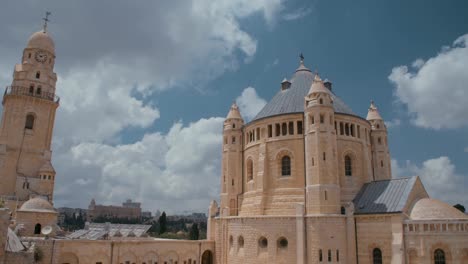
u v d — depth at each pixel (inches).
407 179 2431.1
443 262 2031.3
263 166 2738.7
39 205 2591.0
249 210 2765.7
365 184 2674.7
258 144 2869.1
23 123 3567.9
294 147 2659.9
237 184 3016.7
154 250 2490.2
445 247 2031.3
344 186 2593.5
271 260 2391.7
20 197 3334.2
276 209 2588.6
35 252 1940.2
